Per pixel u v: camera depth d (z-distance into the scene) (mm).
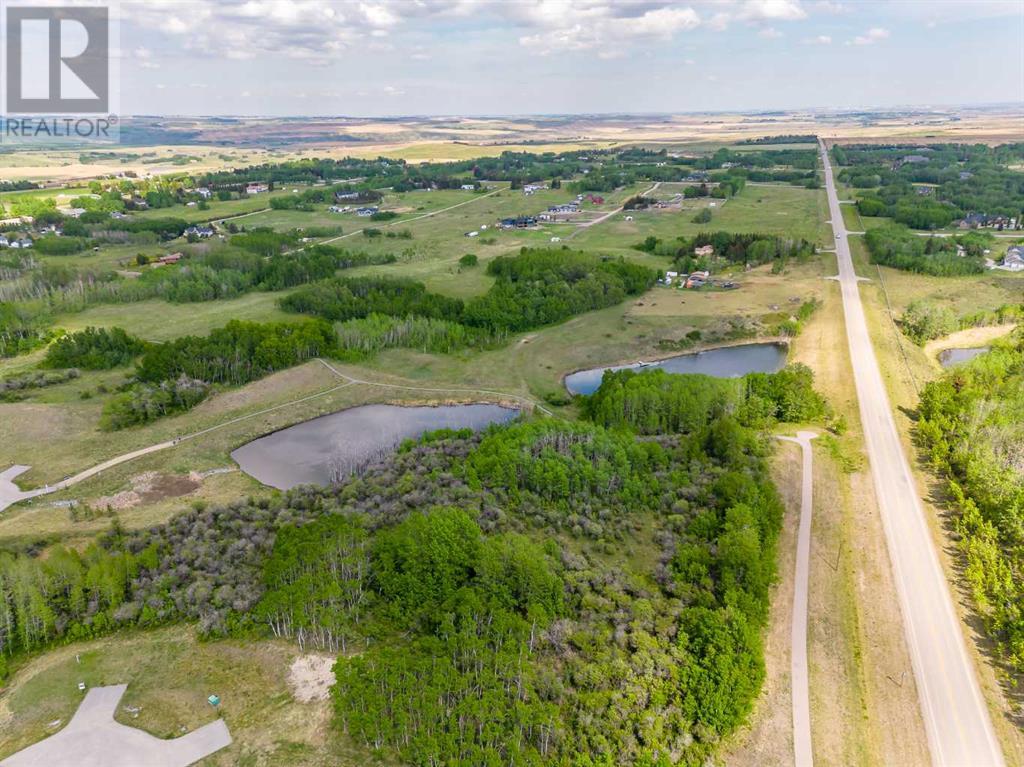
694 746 66812
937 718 71250
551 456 111562
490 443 117500
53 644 80500
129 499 111438
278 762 64250
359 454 128875
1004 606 83188
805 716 71125
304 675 74500
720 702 68750
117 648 79000
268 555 93688
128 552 89875
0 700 72375
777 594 88500
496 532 98375
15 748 65562
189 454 126750
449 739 64000
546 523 102625
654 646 76688
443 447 123250
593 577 88625
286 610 80375
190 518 102938
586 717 67938
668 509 105750
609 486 108938
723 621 76375
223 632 80312
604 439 115562
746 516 94312
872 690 74625
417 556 86188
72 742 65938
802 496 109750
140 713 69500
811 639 81188
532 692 69938
